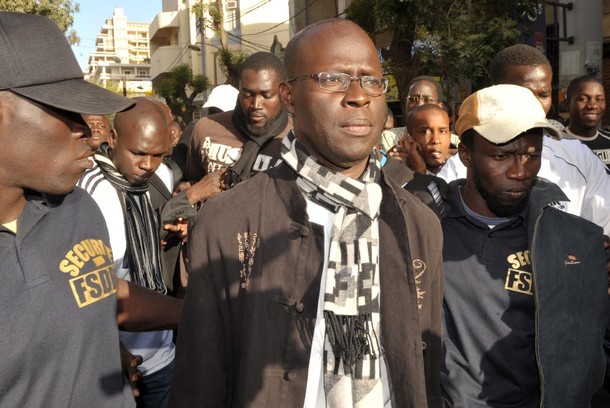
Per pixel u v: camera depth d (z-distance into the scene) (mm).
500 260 2049
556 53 11656
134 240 2723
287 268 1488
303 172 1512
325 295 1461
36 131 1398
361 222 1514
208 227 1529
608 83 11938
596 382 2053
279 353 1462
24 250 1444
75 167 1484
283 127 3898
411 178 2311
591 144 4438
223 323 1557
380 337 1516
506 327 2004
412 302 1524
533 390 2025
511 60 2879
